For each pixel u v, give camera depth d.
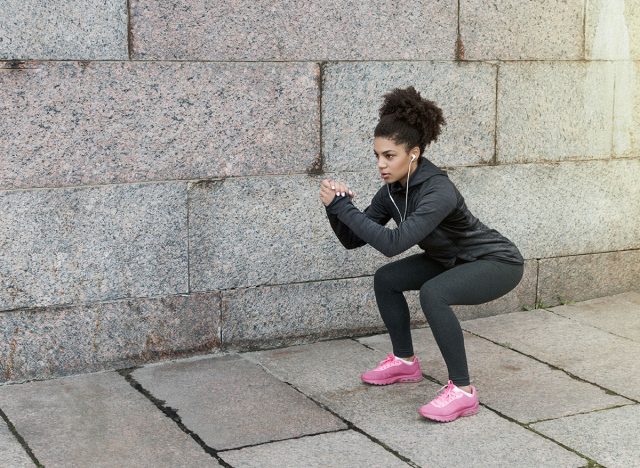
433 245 3.71
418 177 3.58
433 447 3.41
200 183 4.31
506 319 5.16
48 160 3.98
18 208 3.94
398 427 3.60
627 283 5.65
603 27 5.30
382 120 3.55
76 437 3.46
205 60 4.23
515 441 3.48
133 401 3.84
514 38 5.04
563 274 5.44
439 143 4.92
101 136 4.07
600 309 5.35
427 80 4.82
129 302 4.23
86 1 3.94
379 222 3.86
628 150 5.52
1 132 3.87
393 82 4.72
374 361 4.42
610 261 5.59
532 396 3.96
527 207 5.24
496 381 4.14
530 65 5.11
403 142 3.50
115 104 4.07
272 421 3.64
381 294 3.97
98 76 4.02
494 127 5.05
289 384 4.08
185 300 4.36
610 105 5.40
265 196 4.48
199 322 4.41
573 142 5.33
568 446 3.44
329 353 4.54
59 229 4.04
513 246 3.82
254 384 4.07
